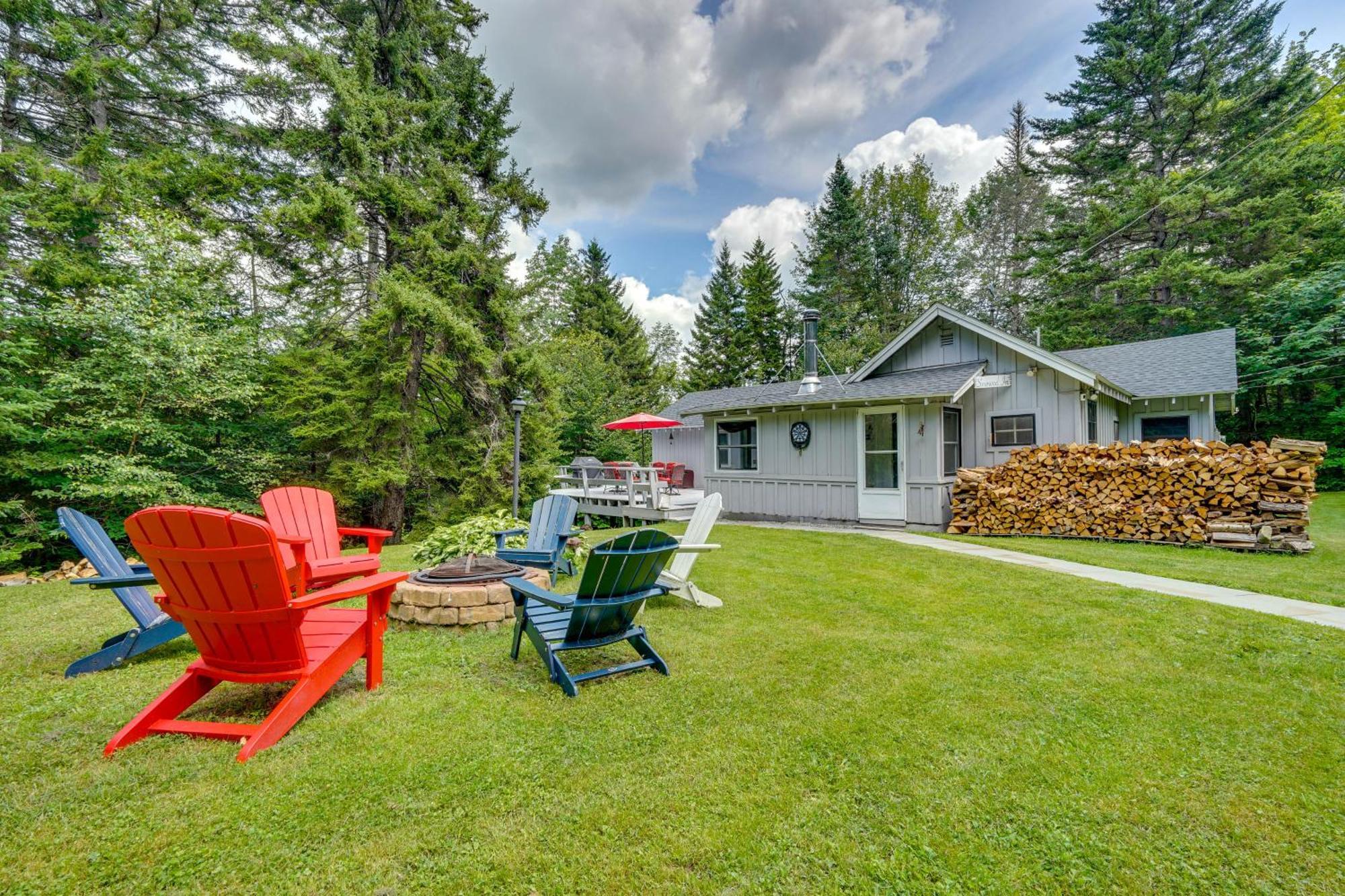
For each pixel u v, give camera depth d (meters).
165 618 3.48
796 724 2.57
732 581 5.45
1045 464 8.60
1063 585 5.13
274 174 10.39
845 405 9.94
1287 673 3.15
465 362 10.62
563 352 21.72
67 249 8.52
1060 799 2.03
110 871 1.65
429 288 9.92
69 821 1.88
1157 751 2.36
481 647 3.67
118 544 8.20
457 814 1.93
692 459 17.28
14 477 7.33
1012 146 27.58
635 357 30.98
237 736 2.37
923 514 9.30
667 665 3.23
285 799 2.00
